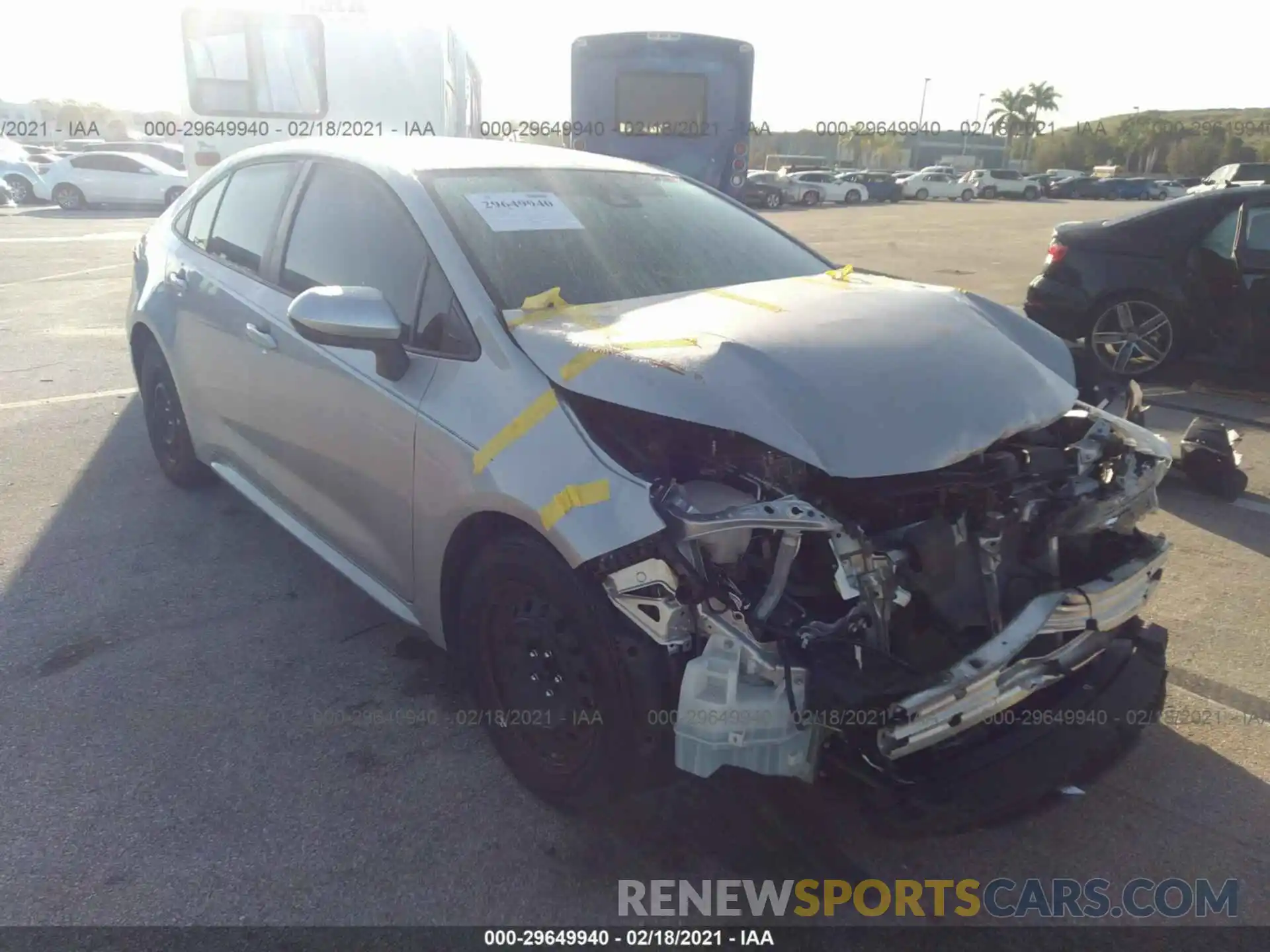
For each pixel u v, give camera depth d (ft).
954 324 9.75
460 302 9.59
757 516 7.36
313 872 8.31
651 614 7.59
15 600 12.67
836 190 136.77
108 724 10.20
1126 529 9.61
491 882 8.29
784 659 7.31
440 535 9.27
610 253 10.86
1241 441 19.29
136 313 15.55
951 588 8.07
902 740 7.25
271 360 11.75
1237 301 22.72
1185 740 10.30
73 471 17.22
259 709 10.55
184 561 13.92
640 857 8.61
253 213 13.20
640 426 8.44
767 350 8.61
